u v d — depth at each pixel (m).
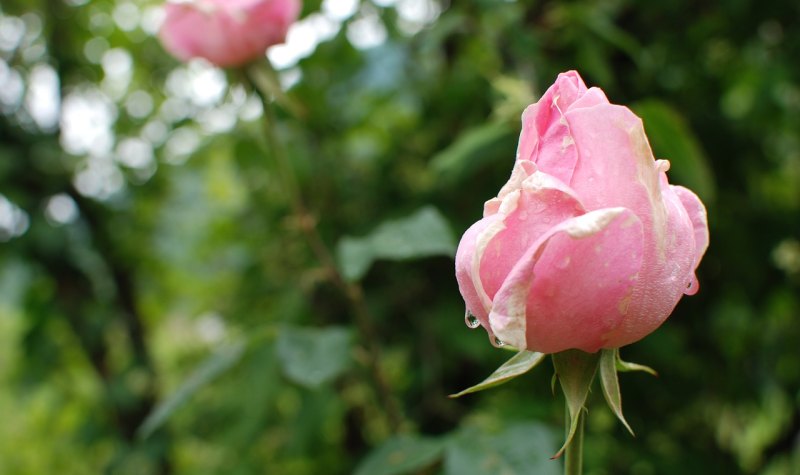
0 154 0.89
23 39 0.95
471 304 0.31
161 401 1.04
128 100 0.94
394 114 0.79
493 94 0.66
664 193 0.31
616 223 0.30
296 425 0.68
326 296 0.75
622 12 0.73
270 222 0.81
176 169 0.94
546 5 0.66
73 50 0.95
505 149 0.56
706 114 0.79
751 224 0.80
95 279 1.04
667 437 0.78
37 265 0.95
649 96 0.74
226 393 0.85
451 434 0.46
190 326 1.18
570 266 0.30
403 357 0.78
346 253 0.51
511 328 0.30
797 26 0.76
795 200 0.95
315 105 0.71
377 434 0.87
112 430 1.04
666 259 0.31
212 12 0.49
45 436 1.19
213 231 0.94
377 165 0.78
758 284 0.81
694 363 0.82
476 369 0.73
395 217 0.71
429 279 0.74
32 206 0.93
